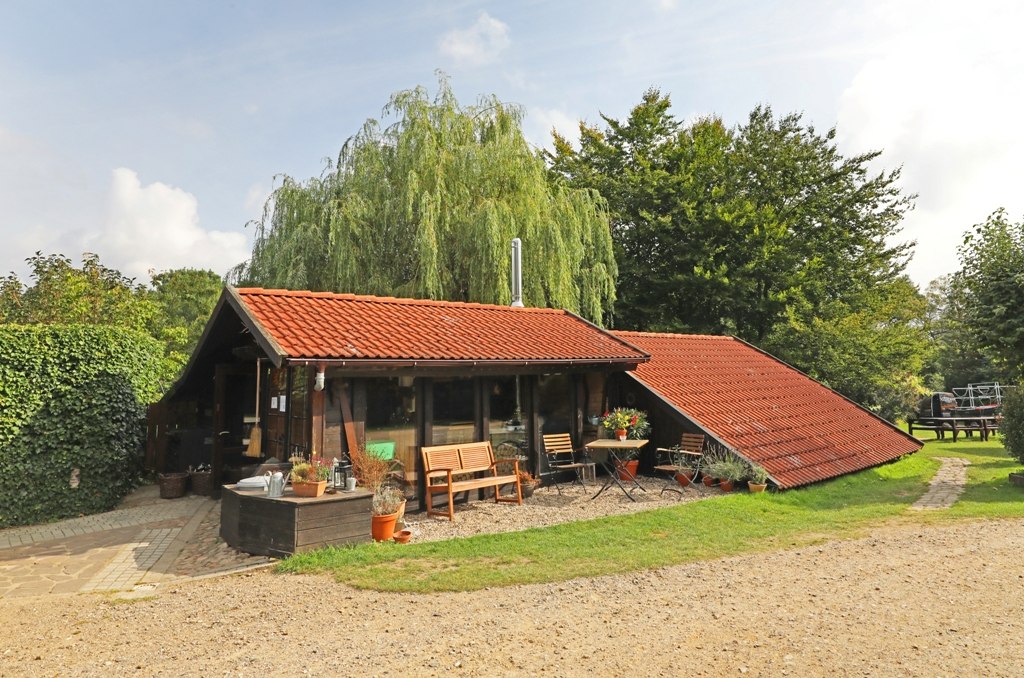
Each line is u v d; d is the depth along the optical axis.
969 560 7.22
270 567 7.21
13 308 18.33
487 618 5.45
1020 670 4.27
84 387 11.34
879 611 5.51
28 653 4.92
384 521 8.31
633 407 14.39
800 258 30.17
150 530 9.70
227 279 20.45
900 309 31.53
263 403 11.74
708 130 33.25
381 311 11.73
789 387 18.08
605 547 7.92
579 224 20.67
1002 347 13.46
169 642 5.07
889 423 18.20
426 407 10.59
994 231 13.64
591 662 4.52
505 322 13.44
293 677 4.36
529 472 12.32
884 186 32.22
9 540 9.32
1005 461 16.53
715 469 12.08
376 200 18.80
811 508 10.79
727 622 5.29
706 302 30.78
